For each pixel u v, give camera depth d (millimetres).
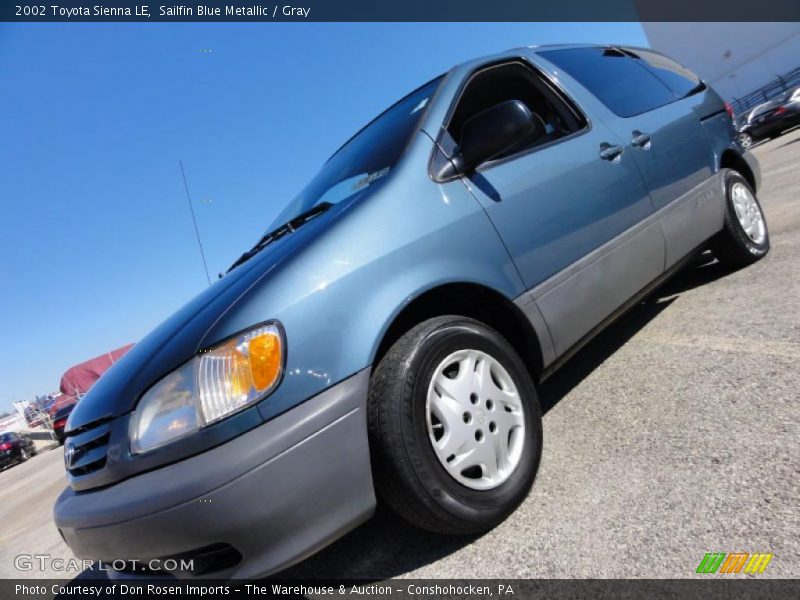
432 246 1938
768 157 10945
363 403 1668
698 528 1553
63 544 3752
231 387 1550
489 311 2230
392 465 1666
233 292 1820
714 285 3645
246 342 1595
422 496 1676
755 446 1818
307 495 1545
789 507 1512
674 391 2391
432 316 2053
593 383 2807
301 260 1762
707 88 3975
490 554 1760
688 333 2990
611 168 2709
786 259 3574
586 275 2420
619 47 3602
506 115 2008
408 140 2283
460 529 1762
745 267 3736
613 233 2609
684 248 3111
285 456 1526
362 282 1766
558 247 2336
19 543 4250
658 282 2992
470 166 2133
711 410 2137
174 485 1481
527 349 2242
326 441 1583
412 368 1744
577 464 2086
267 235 2904
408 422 1690
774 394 2082
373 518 2287
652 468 1896
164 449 1549
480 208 2125
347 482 1601
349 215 1916
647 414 2279
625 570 1495
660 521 1630
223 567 1564
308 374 1609
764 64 27297
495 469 1878
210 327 1669
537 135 2525
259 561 1523
